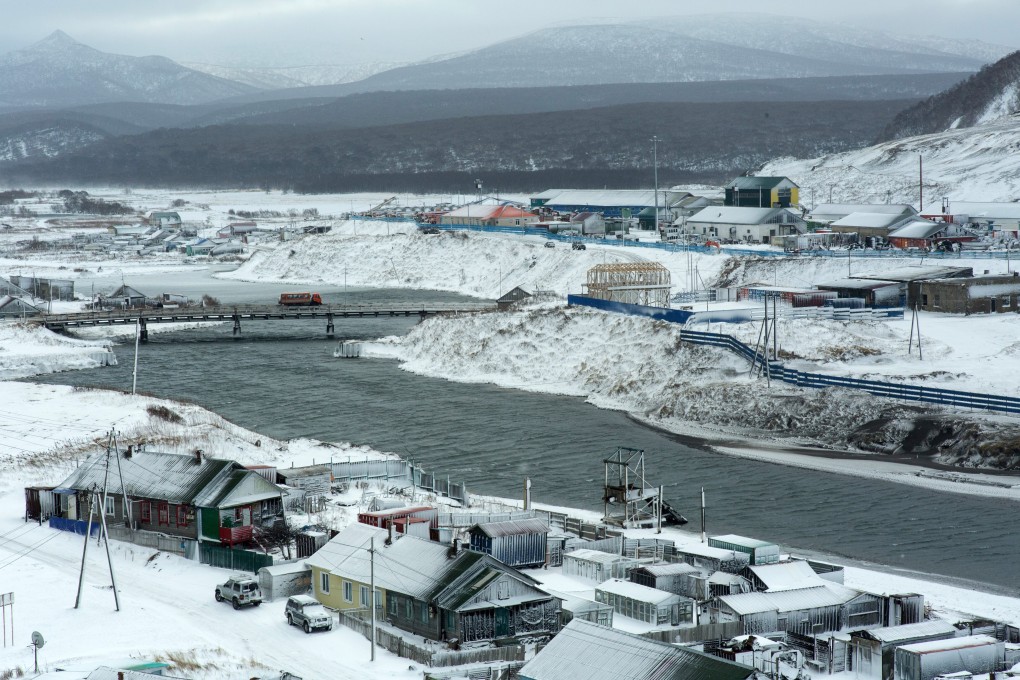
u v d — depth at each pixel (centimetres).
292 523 8144
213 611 6575
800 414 11550
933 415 10900
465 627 6075
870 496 9306
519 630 6209
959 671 5531
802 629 6316
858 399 11469
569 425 12069
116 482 8294
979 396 10806
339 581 6688
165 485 8100
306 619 6231
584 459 10638
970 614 6556
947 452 10381
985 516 8712
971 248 19762
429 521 7744
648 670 5025
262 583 6888
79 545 7912
